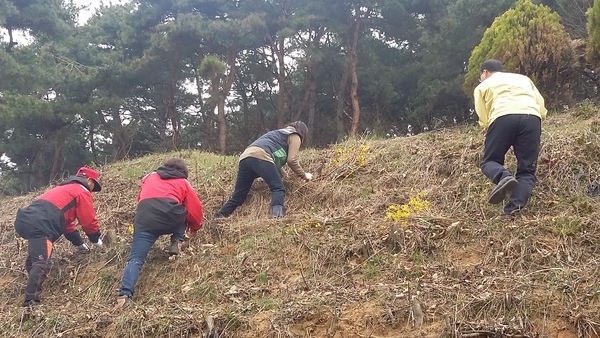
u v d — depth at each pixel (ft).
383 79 64.59
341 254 15.07
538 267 12.81
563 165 17.17
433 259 14.21
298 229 16.90
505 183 14.24
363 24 67.62
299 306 12.55
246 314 13.00
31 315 15.17
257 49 71.67
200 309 13.74
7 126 61.31
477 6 50.85
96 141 81.51
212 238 18.48
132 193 26.30
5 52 56.18
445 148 21.20
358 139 28.45
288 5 65.92
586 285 11.55
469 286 12.38
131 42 69.46
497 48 29.45
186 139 80.33
